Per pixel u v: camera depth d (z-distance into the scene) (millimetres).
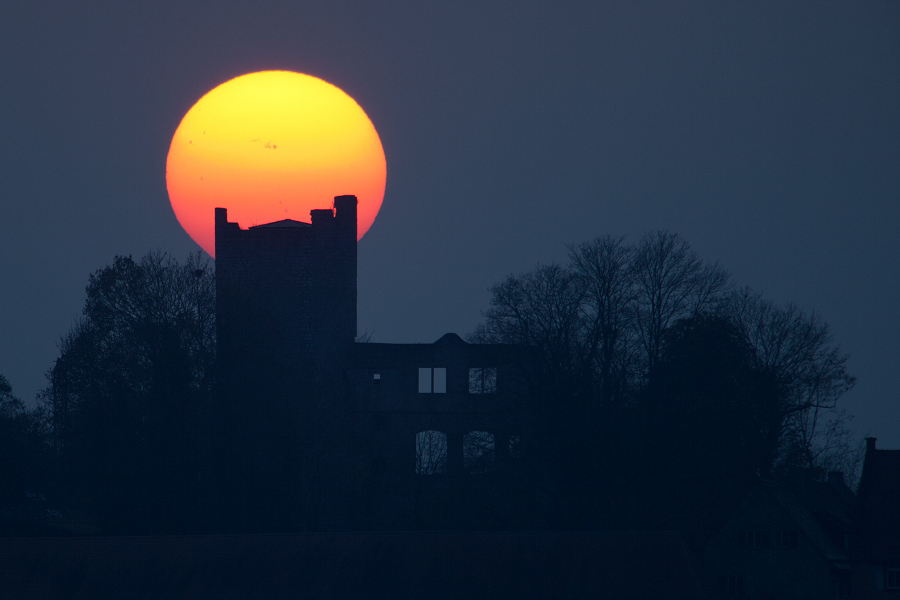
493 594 192250
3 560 196750
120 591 192000
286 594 192750
